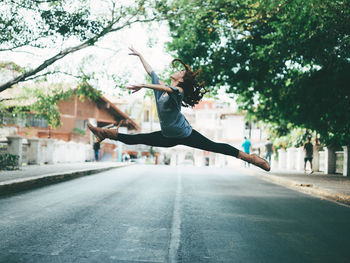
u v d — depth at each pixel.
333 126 18.70
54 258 4.11
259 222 6.52
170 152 61.72
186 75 3.78
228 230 5.82
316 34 13.09
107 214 6.80
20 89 16.36
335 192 10.27
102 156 41.97
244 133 51.78
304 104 17.83
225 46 17.92
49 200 8.34
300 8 11.45
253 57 16.64
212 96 19.78
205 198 9.41
